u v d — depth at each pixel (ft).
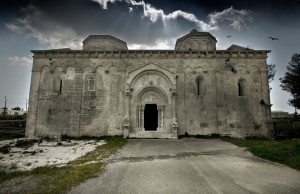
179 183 23.82
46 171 27.91
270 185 23.31
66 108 69.31
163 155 39.19
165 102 68.49
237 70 71.00
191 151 43.16
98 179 25.18
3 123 90.22
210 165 31.81
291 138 60.23
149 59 71.77
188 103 69.00
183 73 70.69
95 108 69.26
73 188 22.21
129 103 68.49
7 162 33.55
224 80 70.38
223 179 25.29
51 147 48.88
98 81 70.90
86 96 69.92
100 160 35.14
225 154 40.22
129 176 26.37
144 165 31.76
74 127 68.18
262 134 67.31
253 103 69.21
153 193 20.94
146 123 81.46
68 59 72.08
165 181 24.49
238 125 67.82
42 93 70.33
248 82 70.33
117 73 71.15
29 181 24.20
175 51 71.15
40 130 68.18
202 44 81.66
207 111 68.54
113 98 69.77
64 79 71.05
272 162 33.99
